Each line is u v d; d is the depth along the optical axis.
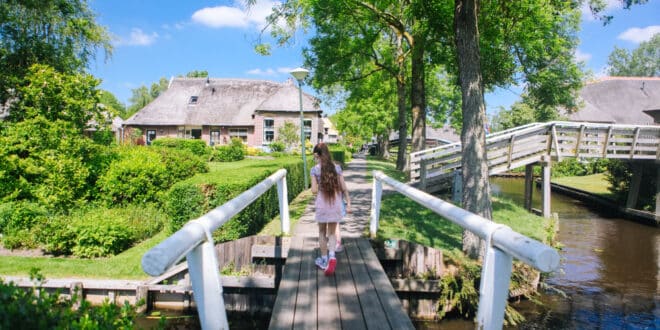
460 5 7.70
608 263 10.47
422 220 10.60
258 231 9.02
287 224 7.93
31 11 14.98
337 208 4.93
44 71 11.53
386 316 3.53
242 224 7.83
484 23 12.33
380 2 16.31
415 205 12.52
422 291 7.18
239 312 7.11
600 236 13.76
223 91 41.78
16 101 13.08
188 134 40.16
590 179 29.73
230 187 7.98
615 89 44.09
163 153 15.20
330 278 4.64
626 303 7.79
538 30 17.69
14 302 1.92
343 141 65.00
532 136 14.80
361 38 19.55
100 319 2.06
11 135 10.73
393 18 18.09
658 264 10.40
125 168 11.14
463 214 3.04
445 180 15.57
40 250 8.12
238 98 41.22
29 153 10.90
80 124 12.05
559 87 25.20
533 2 14.54
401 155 24.14
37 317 1.92
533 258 1.86
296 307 3.74
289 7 11.43
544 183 14.48
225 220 3.09
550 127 14.75
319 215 4.91
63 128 11.20
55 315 1.99
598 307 7.59
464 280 7.14
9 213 8.87
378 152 56.91
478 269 7.31
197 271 2.56
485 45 15.10
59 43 16.22
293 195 13.99
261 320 7.00
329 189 4.91
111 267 7.25
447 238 9.13
